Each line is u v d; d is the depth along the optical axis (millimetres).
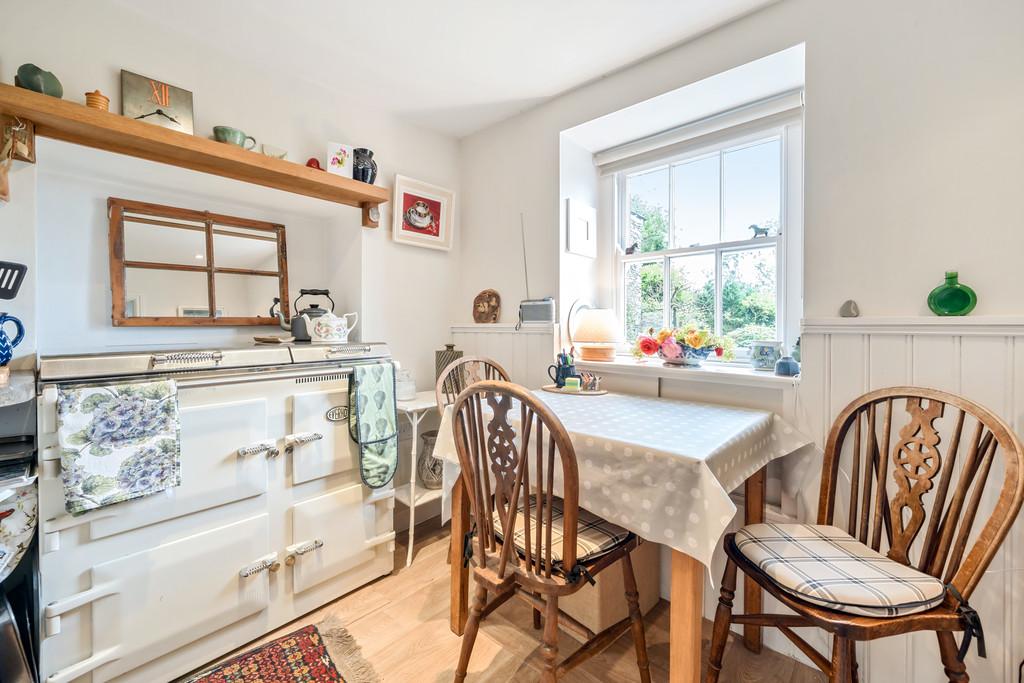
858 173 1406
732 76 1722
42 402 1118
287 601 1595
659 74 1875
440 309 2631
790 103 1791
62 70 1452
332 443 1716
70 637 1168
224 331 1982
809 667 1440
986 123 1211
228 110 1831
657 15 1631
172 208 1831
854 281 1418
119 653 1233
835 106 1445
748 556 1137
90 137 1427
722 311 2078
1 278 1237
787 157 1867
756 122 1918
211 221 1944
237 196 1950
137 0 1537
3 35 1353
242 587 1468
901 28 1329
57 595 1145
